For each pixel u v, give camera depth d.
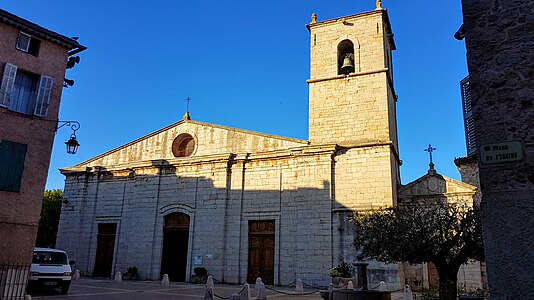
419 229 15.16
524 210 7.30
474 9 8.58
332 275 24.75
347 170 28.50
